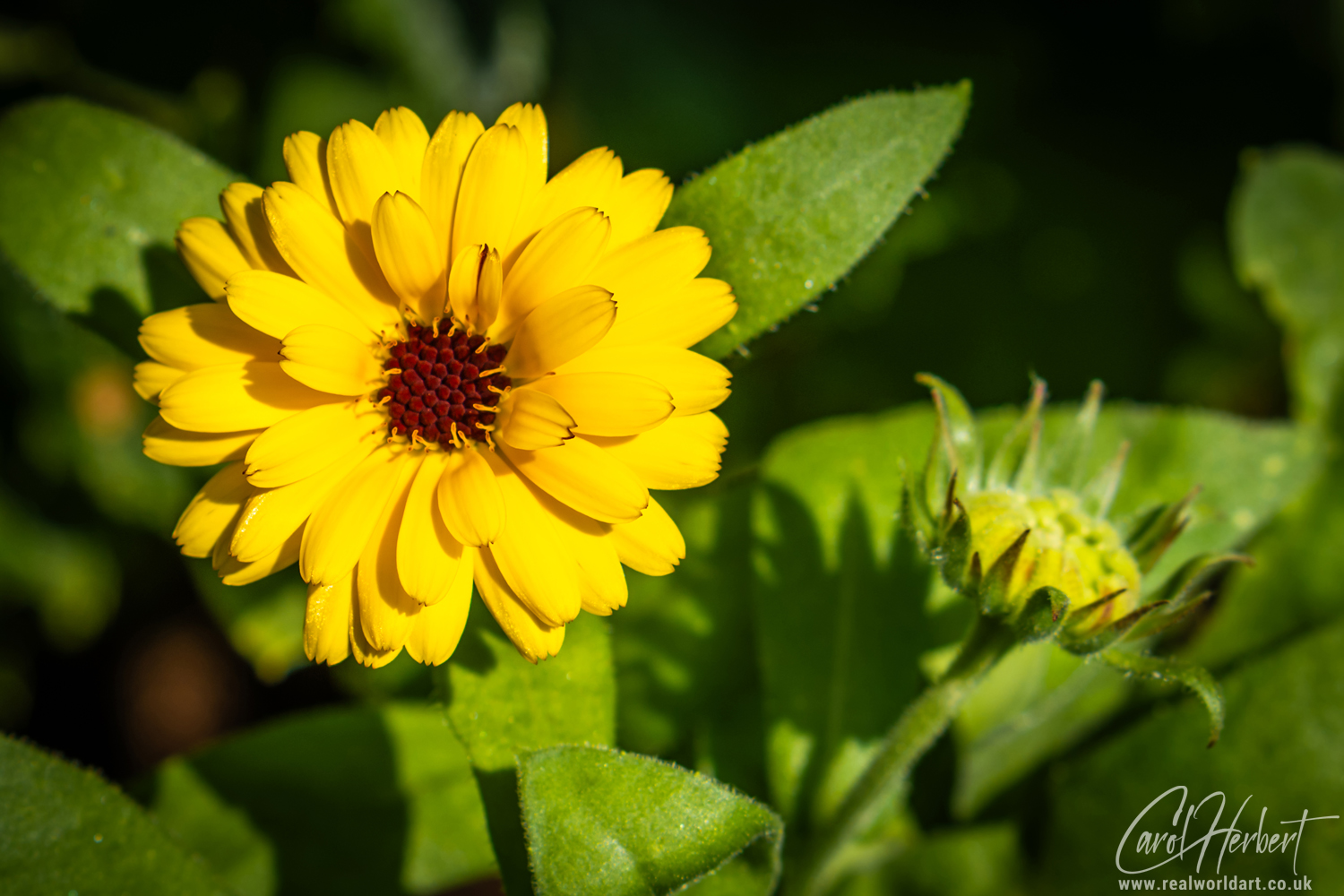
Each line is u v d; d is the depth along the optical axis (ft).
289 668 0.87
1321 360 0.89
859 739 0.79
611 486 0.66
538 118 0.69
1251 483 0.83
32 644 0.95
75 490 0.95
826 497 0.81
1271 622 0.86
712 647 0.83
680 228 0.68
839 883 0.83
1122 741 0.82
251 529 0.66
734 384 0.97
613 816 0.66
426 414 0.70
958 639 0.80
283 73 0.97
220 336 0.68
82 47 0.96
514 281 0.68
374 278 0.69
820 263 0.72
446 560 0.67
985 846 0.83
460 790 0.82
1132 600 0.68
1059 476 0.72
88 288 0.74
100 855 0.72
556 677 0.70
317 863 0.81
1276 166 0.91
